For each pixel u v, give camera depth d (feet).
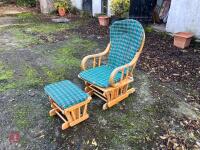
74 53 17.83
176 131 9.59
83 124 9.95
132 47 10.86
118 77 10.57
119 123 10.05
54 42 20.33
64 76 14.19
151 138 9.23
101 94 11.26
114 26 11.53
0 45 19.47
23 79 13.78
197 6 17.81
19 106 11.19
